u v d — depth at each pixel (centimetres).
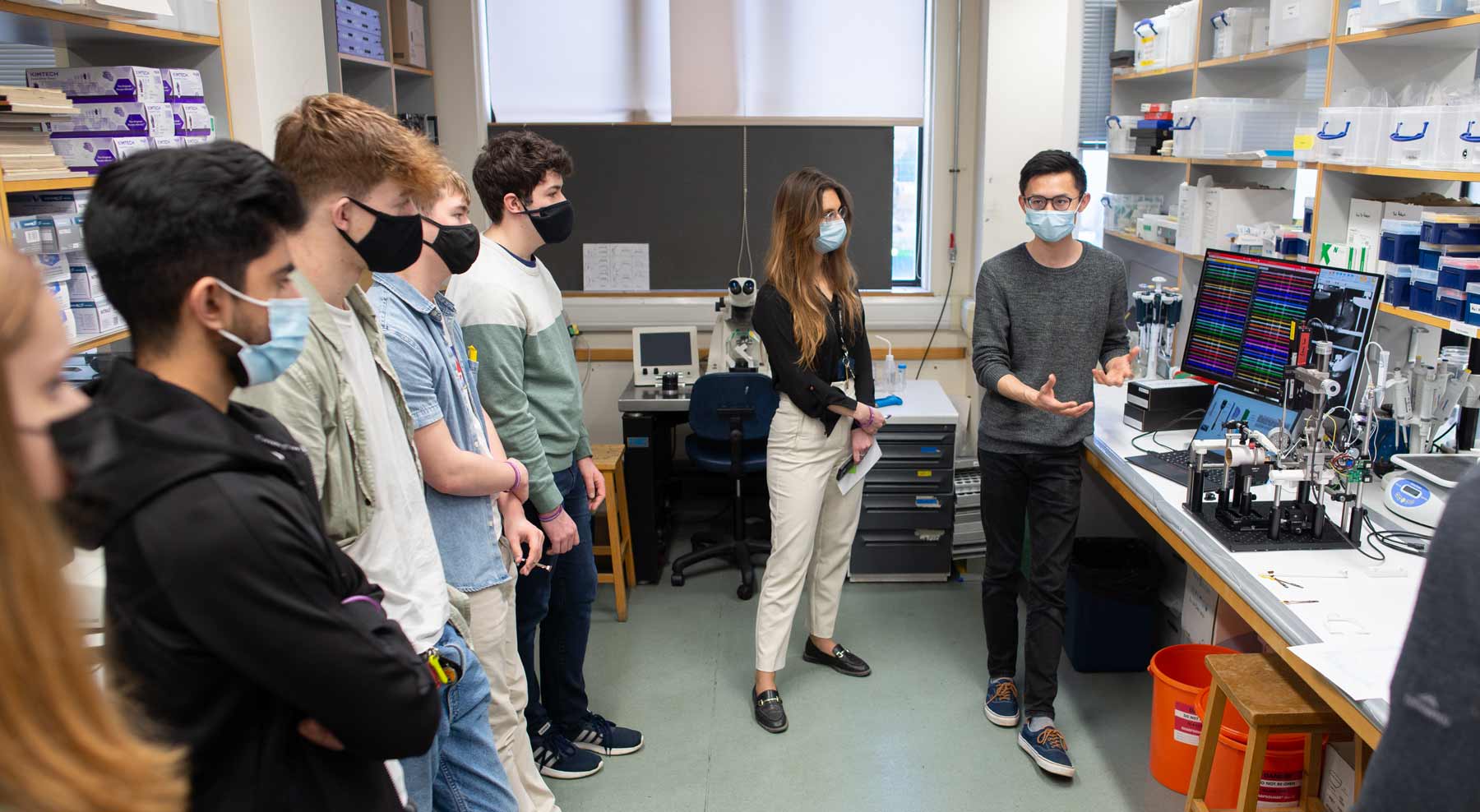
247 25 261
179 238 88
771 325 267
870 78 439
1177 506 229
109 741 70
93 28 214
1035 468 264
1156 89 425
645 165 446
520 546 213
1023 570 366
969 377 455
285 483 96
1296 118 320
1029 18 404
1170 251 363
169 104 234
